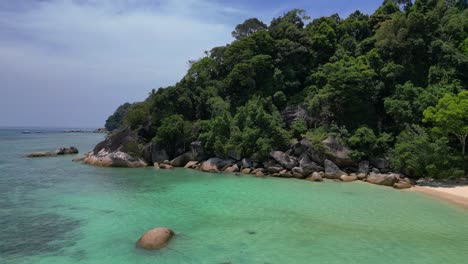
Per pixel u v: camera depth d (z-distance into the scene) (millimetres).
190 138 42969
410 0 64688
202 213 19516
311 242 15031
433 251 14102
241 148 37750
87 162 43812
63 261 12977
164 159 42625
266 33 53875
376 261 13008
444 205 22125
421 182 30062
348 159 34219
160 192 25500
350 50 50938
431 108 30859
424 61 42719
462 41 42031
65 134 171500
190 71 55938
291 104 45031
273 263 12773
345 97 38219
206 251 13891
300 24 61906
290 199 23438
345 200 23359
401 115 35375
